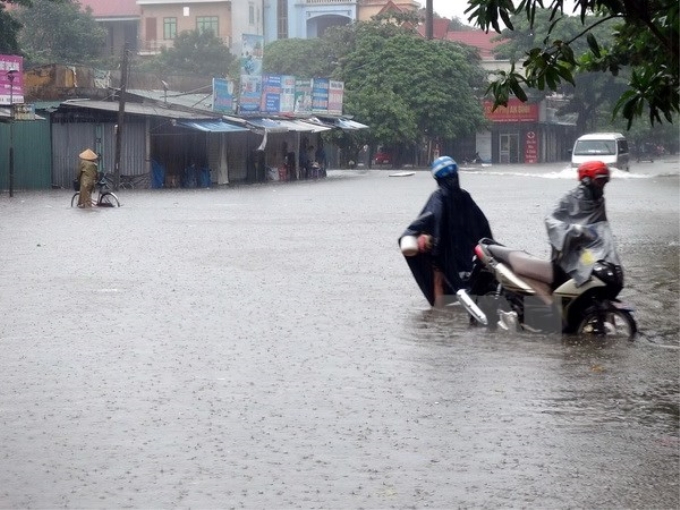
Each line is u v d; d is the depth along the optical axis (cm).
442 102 7562
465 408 845
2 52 5191
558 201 1166
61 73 4984
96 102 4825
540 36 8325
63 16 8250
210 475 677
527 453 723
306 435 767
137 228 2511
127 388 908
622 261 1861
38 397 877
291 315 1288
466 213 1317
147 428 785
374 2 10900
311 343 1114
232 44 10200
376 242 2158
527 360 1030
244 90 5412
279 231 2422
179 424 796
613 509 613
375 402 863
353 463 702
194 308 1335
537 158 9562
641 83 701
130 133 4788
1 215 2969
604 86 9188
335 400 870
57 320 1245
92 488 651
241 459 710
